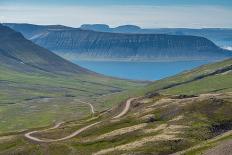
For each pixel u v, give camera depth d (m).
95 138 165.88
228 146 97.88
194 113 169.00
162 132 152.00
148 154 131.12
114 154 137.38
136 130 163.12
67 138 185.00
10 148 187.75
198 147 122.69
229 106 172.38
